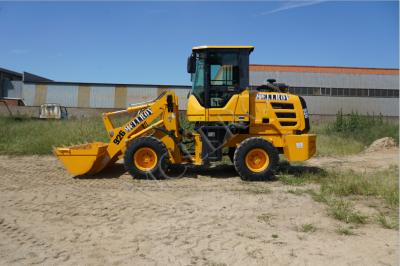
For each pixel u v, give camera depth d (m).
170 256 4.25
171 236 4.86
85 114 44.62
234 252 4.38
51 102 45.75
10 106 40.50
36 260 4.12
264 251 4.42
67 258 4.18
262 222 5.51
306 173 9.36
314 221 5.58
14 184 7.92
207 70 8.80
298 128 8.93
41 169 9.78
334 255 4.32
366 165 11.80
